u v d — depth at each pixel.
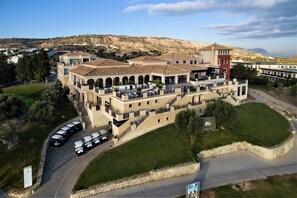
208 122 45.44
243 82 67.25
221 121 45.72
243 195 31.05
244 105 60.94
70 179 31.33
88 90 50.25
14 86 85.69
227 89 63.53
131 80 56.50
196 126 40.69
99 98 49.84
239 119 52.50
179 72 56.91
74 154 37.12
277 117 57.56
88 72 51.88
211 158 40.47
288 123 55.81
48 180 31.08
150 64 66.75
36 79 93.31
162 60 69.12
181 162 35.78
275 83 96.25
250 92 81.38
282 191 32.62
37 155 35.94
